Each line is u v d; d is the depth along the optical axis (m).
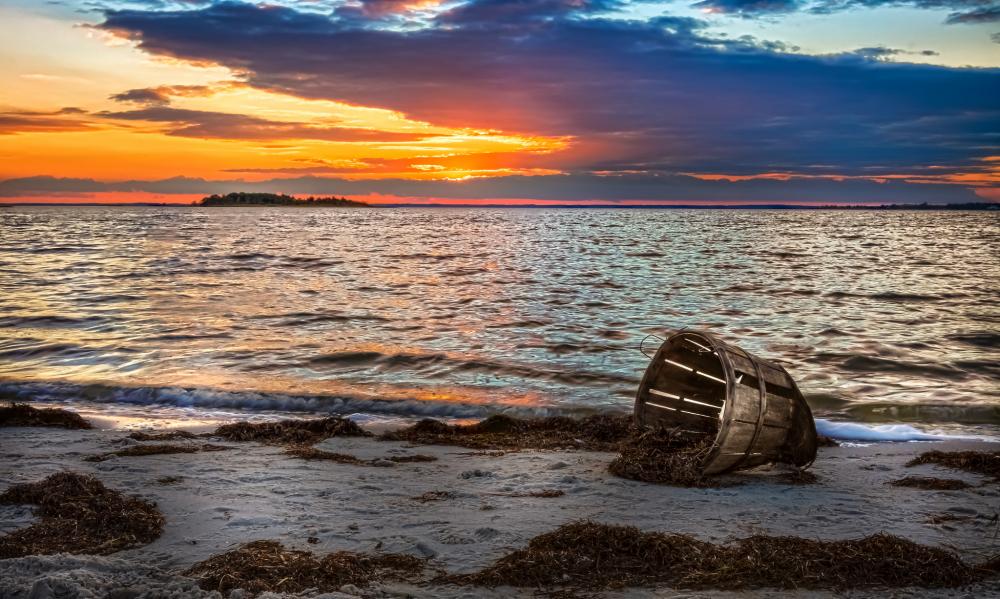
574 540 5.89
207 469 8.64
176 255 53.16
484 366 16.64
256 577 5.25
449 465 9.05
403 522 6.69
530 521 6.74
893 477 8.68
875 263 49.28
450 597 5.09
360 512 7.00
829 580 5.48
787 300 29.33
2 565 5.13
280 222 145.25
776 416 8.52
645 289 33.03
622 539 5.90
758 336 20.92
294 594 4.95
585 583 5.36
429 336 20.62
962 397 14.05
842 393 14.37
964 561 5.93
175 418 12.24
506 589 5.23
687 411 10.36
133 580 5.04
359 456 9.54
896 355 18.25
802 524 6.82
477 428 11.20
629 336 20.75
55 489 7.10
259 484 8.01
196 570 5.41
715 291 32.41
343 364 16.84
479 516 6.89
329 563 5.45
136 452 9.43
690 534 6.47
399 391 14.36
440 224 139.12
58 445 9.91
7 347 18.45
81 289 31.83
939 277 39.59
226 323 22.62
